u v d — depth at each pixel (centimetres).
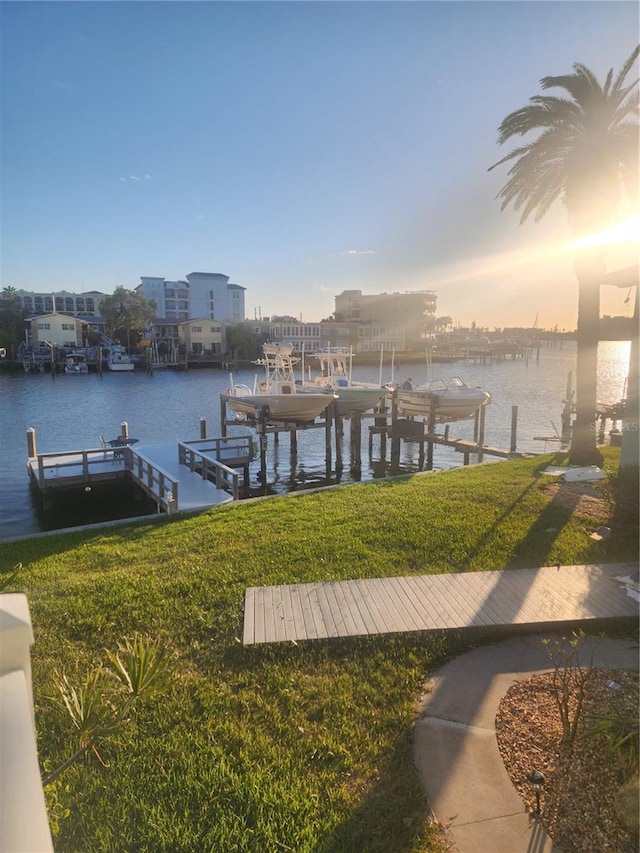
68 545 799
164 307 10725
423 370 8300
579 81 1301
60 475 1516
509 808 289
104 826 282
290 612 516
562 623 491
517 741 341
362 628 483
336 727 362
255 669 434
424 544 715
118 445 1911
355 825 282
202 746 343
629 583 576
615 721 306
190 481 1436
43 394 4766
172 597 568
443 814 287
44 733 353
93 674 289
